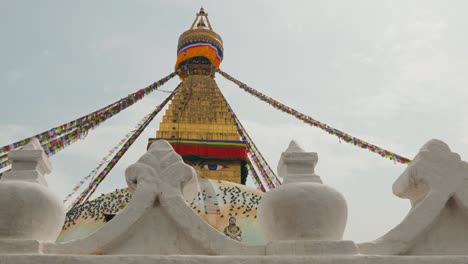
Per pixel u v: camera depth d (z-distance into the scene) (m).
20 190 4.24
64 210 4.55
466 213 4.54
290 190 4.41
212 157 17.11
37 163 4.58
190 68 22.39
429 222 4.43
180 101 19.52
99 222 11.16
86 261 3.97
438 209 4.47
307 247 4.20
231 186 12.52
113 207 11.52
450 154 4.69
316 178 4.60
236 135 17.94
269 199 4.48
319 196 4.38
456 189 4.56
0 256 3.91
